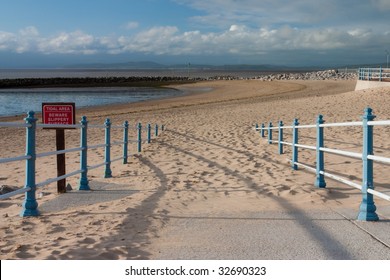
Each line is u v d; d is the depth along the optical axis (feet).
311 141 46.19
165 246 15.69
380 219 18.10
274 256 14.33
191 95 194.90
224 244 15.69
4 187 27.86
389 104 82.07
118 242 16.30
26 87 295.48
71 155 46.09
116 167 37.65
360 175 28.09
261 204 21.74
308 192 23.59
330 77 319.68
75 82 327.67
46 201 24.52
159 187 27.68
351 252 14.42
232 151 42.96
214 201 23.09
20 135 67.97
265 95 160.86
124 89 266.16
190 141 53.42
